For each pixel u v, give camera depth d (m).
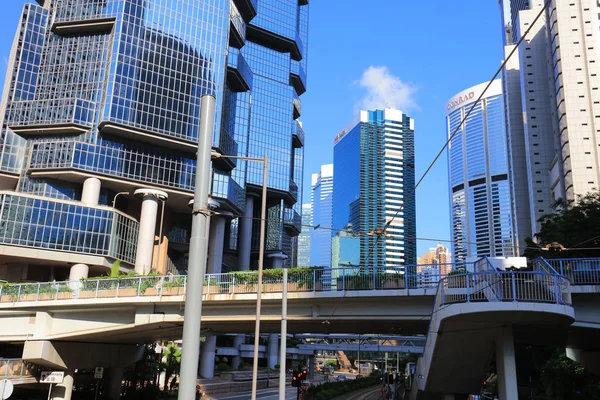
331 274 30.50
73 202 73.94
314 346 109.88
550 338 29.75
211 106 11.84
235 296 32.12
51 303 36.88
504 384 22.42
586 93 86.25
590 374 37.25
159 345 54.12
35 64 86.00
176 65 85.81
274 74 127.50
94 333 37.25
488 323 23.05
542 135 106.25
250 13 108.00
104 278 37.53
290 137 124.19
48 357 36.88
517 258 45.72
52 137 82.19
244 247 108.75
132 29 83.56
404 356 133.62
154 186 82.56
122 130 79.75
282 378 21.81
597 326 24.84
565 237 41.81
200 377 79.75
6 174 80.00
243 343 104.00
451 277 23.44
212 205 85.69
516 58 127.00
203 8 90.94
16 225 69.38
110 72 80.62
